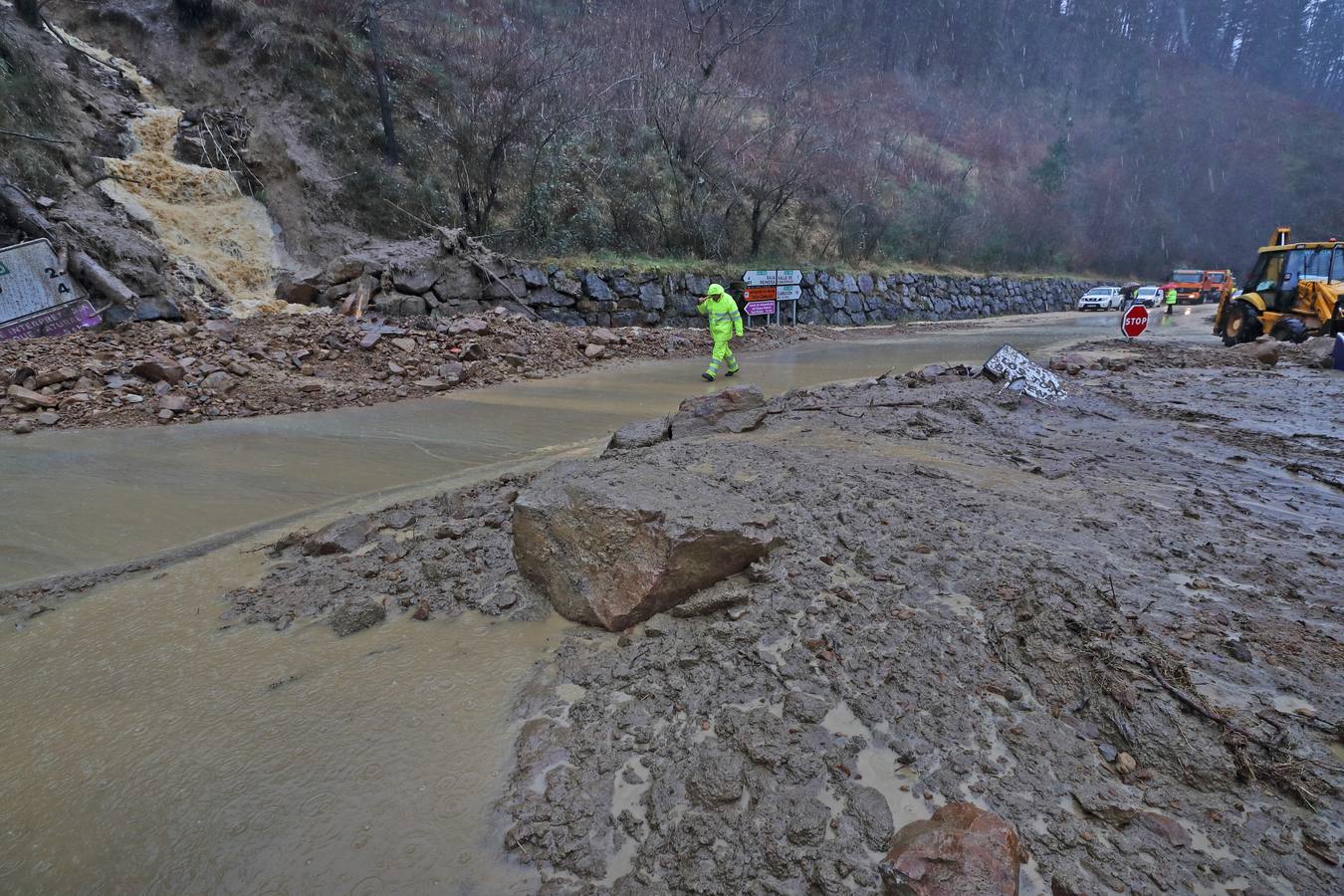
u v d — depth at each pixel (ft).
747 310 64.59
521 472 18.16
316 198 49.85
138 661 9.63
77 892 6.06
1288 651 8.68
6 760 7.72
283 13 56.08
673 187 70.79
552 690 8.69
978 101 154.92
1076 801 6.57
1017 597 9.75
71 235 36.94
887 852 6.07
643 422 20.03
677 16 94.38
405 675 9.15
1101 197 144.66
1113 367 34.58
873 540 11.59
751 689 8.23
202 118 50.78
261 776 7.41
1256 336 45.37
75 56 48.73
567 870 6.19
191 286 42.16
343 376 32.50
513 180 60.18
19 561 13.04
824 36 123.95
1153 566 11.03
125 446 21.47
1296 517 13.96
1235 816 6.38
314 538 13.26
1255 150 170.19
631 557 9.98
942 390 25.48
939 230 98.73
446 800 7.02
